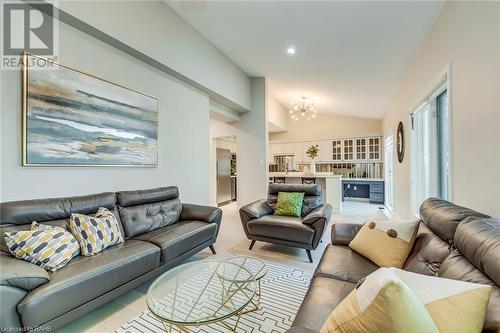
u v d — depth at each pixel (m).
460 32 1.96
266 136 5.73
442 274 1.21
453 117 2.09
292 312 1.84
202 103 4.31
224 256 2.95
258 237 3.08
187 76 3.68
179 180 3.77
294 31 3.24
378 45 3.21
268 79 5.66
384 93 5.08
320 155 8.30
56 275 1.55
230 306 1.61
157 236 2.41
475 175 1.76
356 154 7.81
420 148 3.57
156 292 1.78
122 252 1.96
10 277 1.30
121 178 2.86
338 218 5.02
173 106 3.65
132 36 2.82
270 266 2.66
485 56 1.62
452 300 0.83
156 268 2.17
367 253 1.83
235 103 5.11
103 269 1.71
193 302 1.69
